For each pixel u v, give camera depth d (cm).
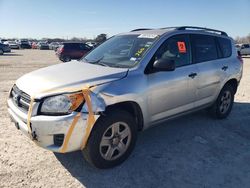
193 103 496
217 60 548
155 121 433
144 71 405
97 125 354
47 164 388
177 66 459
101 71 392
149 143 468
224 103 591
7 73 1323
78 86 347
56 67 439
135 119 398
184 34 490
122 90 370
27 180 348
